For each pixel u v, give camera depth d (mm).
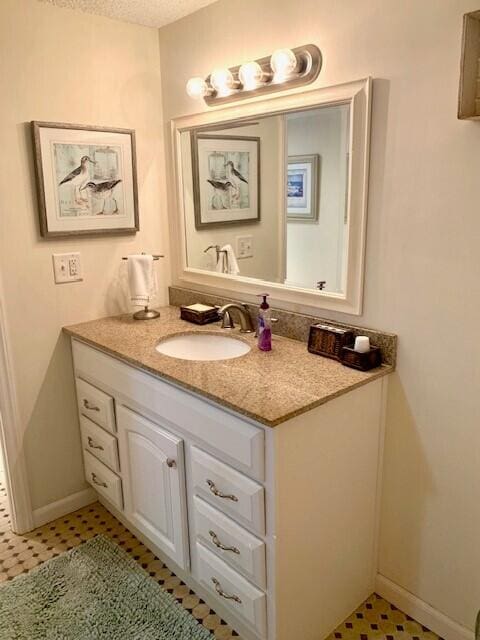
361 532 1687
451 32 1296
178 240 2334
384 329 1601
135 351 1802
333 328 1687
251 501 1393
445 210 1389
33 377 2107
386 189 1508
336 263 1692
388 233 1529
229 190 2025
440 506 1569
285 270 1879
